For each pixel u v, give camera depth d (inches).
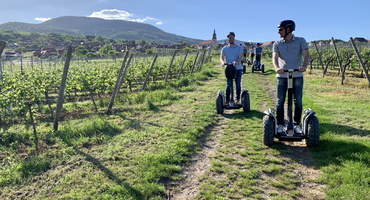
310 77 534.3
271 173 141.9
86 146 181.6
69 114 289.4
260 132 205.9
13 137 200.2
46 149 176.1
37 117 283.0
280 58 177.6
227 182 133.2
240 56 259.3
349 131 197.5
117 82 277.3
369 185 122.0
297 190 125.3
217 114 263.7
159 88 442.0
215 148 177.6
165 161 153.1
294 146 177.2
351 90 372.5
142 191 122.6
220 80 537.0
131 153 166.2
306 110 177.2
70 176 137.9
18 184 133.2
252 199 118.3
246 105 264.5
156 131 207.5
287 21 167.5
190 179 137.4
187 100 331.0
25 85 344.8
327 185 128.0
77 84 366.9
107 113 279.0
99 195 119.5
